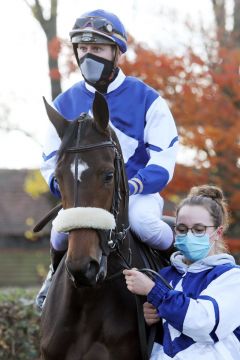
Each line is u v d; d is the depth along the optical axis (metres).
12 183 33.66
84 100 5.59
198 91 11.46
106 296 4.87
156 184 5.18
